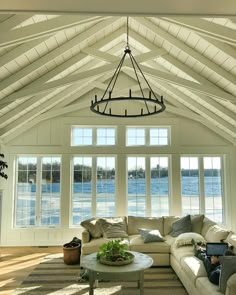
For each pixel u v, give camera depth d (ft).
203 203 25.12
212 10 5.88
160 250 17.79
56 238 24.17
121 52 21.54
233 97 16.99
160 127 25.46
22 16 12.03
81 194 24.97
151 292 13.97
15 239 23.95
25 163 25.07
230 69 15.51
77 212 24.81
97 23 15.96
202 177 25.30
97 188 25.05
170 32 15.79
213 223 18.98
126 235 19.67
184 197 25.16
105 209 24.90
